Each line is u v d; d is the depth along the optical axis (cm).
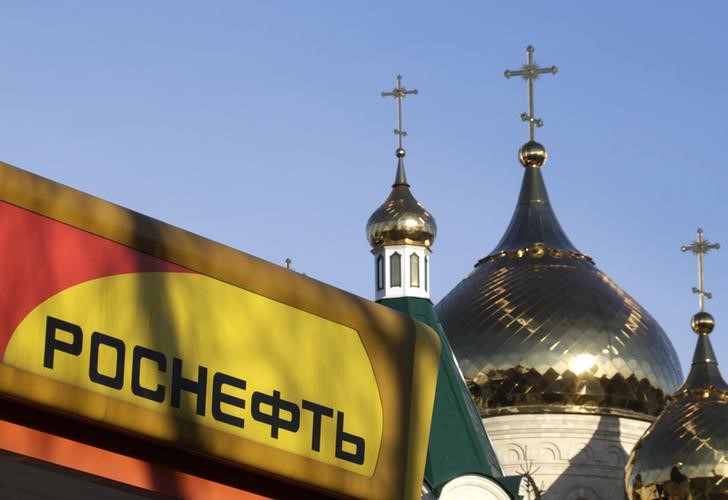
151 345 1588
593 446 5547
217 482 1666
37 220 1522
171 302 1609
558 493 5488
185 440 1603
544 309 5641
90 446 1570
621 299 5791
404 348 1817
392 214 4856
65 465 1546
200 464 1653
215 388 1634
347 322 1767
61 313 1526
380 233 4856
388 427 1789
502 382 5569
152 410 1580
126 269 1579
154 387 1585
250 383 1666
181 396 1606
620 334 5656
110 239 1570
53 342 1518
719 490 5028
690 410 5206
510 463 5528
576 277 5759
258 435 1666
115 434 1584
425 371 1836
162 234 1612
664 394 5709
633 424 5606
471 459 4256
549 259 5809
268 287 1695
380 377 1791
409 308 4769
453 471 4184
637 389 5638
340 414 1744
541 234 5884
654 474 5116
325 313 1748
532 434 5534
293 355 1709
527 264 5800
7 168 1506
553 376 5556
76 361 1530
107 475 1575
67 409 1521
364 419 1767
